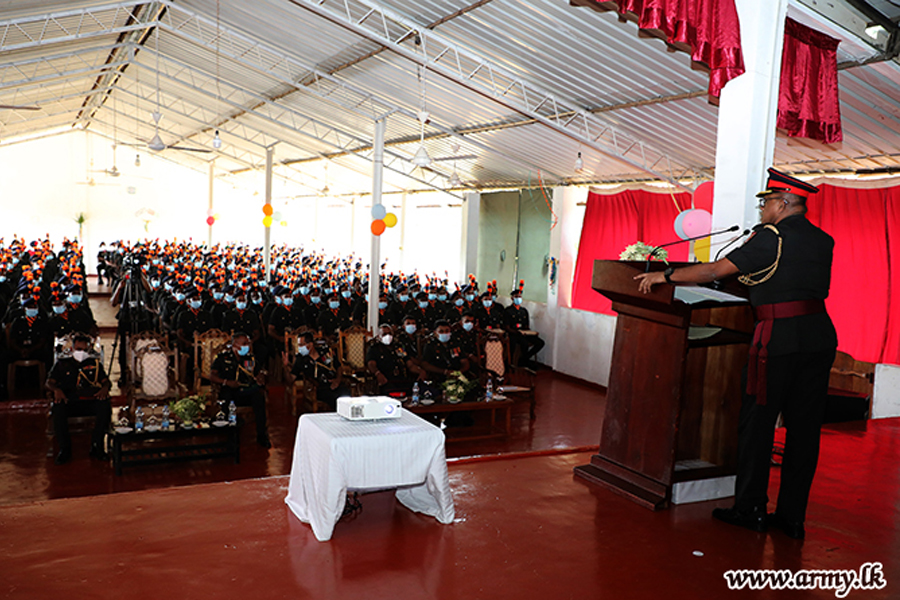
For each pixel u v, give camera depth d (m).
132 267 16.94
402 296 15.44
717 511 3.39
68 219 27.55
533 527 3.23
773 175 3.05
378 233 12.28
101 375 7.87
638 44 7.09
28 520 3.20
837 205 8.48
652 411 3.61
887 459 4.62
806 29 4.44
